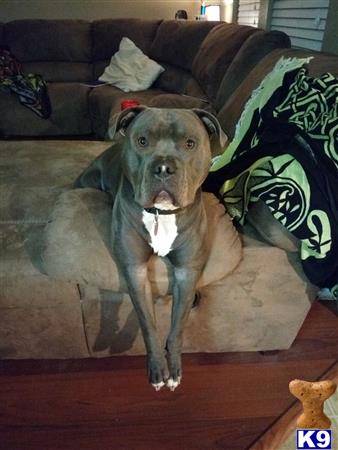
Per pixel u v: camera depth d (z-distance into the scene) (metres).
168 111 0.87
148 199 0.84
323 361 1.43
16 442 1.13
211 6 3.99
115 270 1.10
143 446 1.13
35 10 4.30
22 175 1.62
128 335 1.31
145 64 3.55
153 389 1.29
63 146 1.99
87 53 3.95
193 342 1.37
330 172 1.02
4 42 3.81
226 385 1.32
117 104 3.14
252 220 1.17
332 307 1.68
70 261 1.09
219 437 1.16
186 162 0.85
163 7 4.45
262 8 2.99
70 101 3.62
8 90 3.44
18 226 1.29
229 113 1.89
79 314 1.25
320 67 1.45
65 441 1.14
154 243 0.97
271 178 1.06
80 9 4.36
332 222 1.04
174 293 1.10
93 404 1.24
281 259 1.19
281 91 1.29
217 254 1.11
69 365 1.38
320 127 1.05
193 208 0.96
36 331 1.28
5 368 1.36
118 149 1.35
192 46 3.19
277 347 1.42
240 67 2.23
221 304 1.27
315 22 2.36
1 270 1.15
